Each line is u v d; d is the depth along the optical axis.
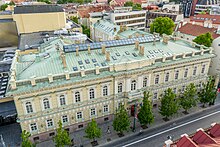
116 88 49.59
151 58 51.16
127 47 56.00
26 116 43.19
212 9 146.00
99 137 45.31
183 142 26.88
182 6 190.25
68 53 50.62
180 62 55.00
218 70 72.25
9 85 44.22
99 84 47.44
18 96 40.56
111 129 51.28
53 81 42.78
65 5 196.75
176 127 52.28
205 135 27.61
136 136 49.31
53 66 46.34
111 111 52.66
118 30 94.50
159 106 56.62
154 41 59.25
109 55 49.22
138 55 53.19
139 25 132.75
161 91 57.84
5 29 92.69
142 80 51.97
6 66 68.50
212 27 91.31
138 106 54.66
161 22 100.19
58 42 59.44
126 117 46.25
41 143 46.81
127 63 47.97
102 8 160.75
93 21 129.00
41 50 59.47
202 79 63.44
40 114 44.34
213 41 72.12
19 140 47.47
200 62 59.59
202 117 56.22
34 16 93.25
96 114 51.03
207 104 62.56
